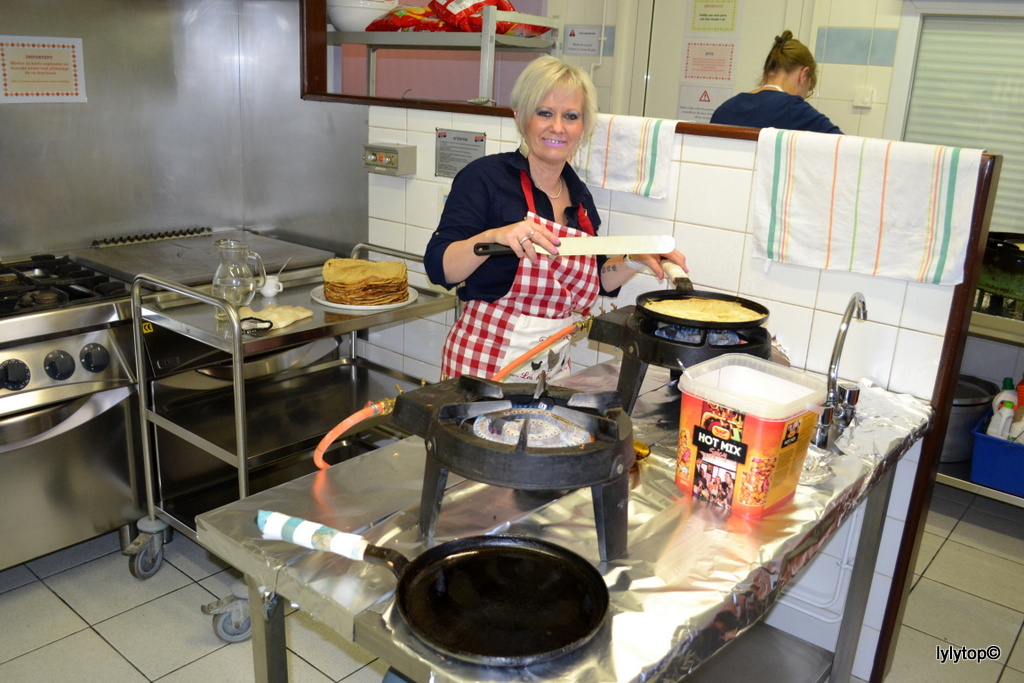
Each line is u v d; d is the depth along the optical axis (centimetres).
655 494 137
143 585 244
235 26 305
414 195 268
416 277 275
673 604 108
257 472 273
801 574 215
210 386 263
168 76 292
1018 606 255
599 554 119
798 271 197
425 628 100
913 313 183
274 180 312
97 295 237
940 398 183
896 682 217
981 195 168
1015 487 283
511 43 256
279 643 127
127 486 250
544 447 110
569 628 102
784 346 204
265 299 250
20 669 206
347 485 139
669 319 156
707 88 378
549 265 188
